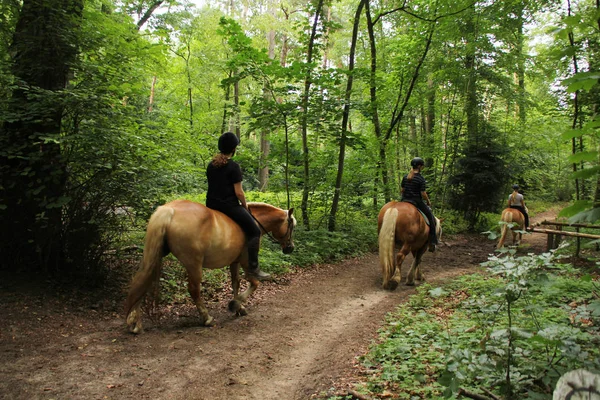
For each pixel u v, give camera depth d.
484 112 18.55
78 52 6.36
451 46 17.55
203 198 12.13
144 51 6.76
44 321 5.04
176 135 7.56
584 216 1.72
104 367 4.14
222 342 5.04
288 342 5.18
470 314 5.54
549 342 2.86
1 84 5.78
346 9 22.80
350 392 3.65
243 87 21.52
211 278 7.58
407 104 16.14
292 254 9.77
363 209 14.89
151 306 5.06
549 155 24.80
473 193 16.11
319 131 11.17
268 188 12.45
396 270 7.99
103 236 6.61
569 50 1.84
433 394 3.37
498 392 3.23
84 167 5.92
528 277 2.98
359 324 5.88
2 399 3.41
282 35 23.52
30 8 6.20
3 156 5.68
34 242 6.02
